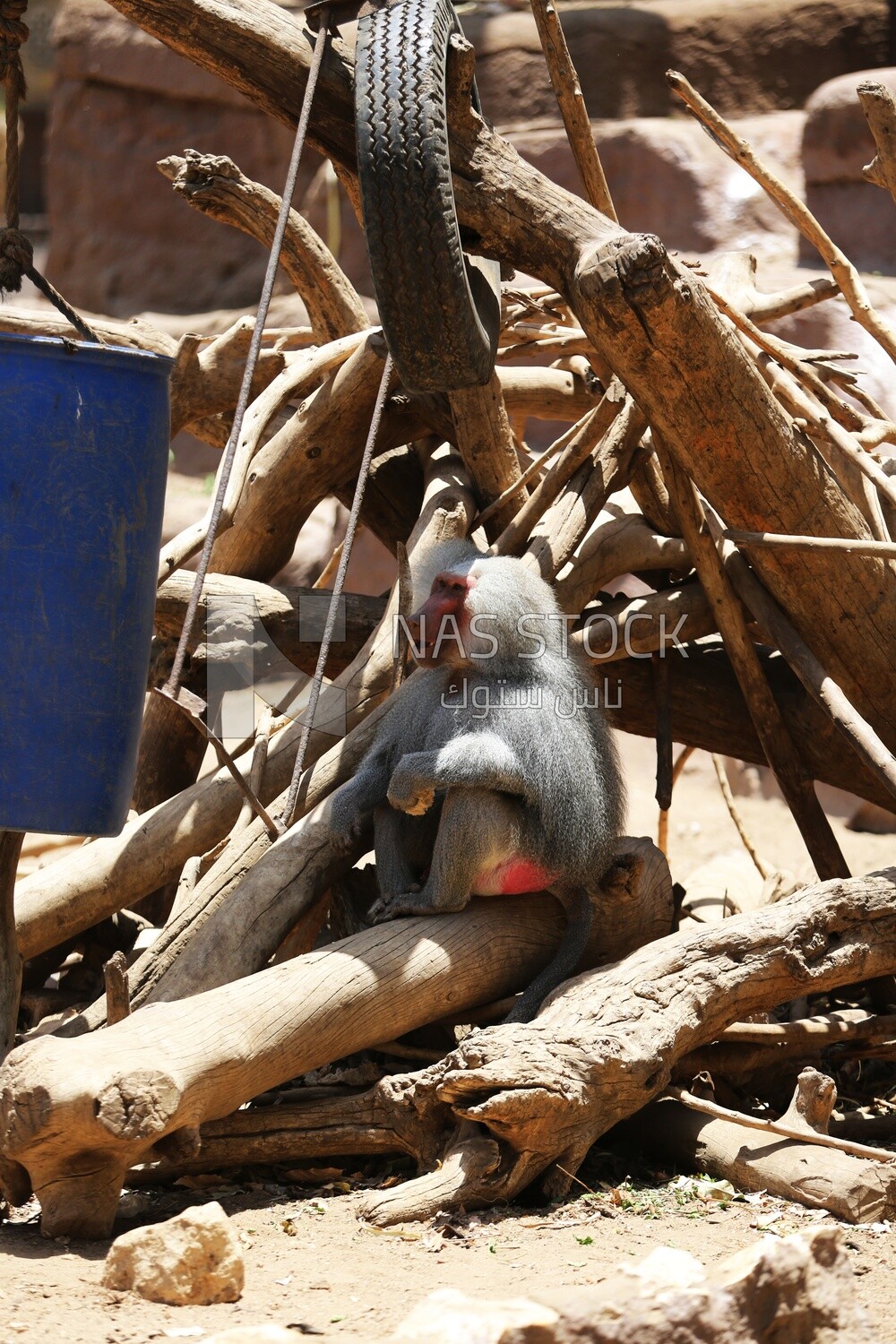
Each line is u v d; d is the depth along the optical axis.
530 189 5.78
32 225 19.91
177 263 15.71
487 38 14.48
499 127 14.33
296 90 5.87
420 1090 4.91
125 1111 4.29
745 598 6.64
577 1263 4.26
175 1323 3.73
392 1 5.36
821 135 12.84
